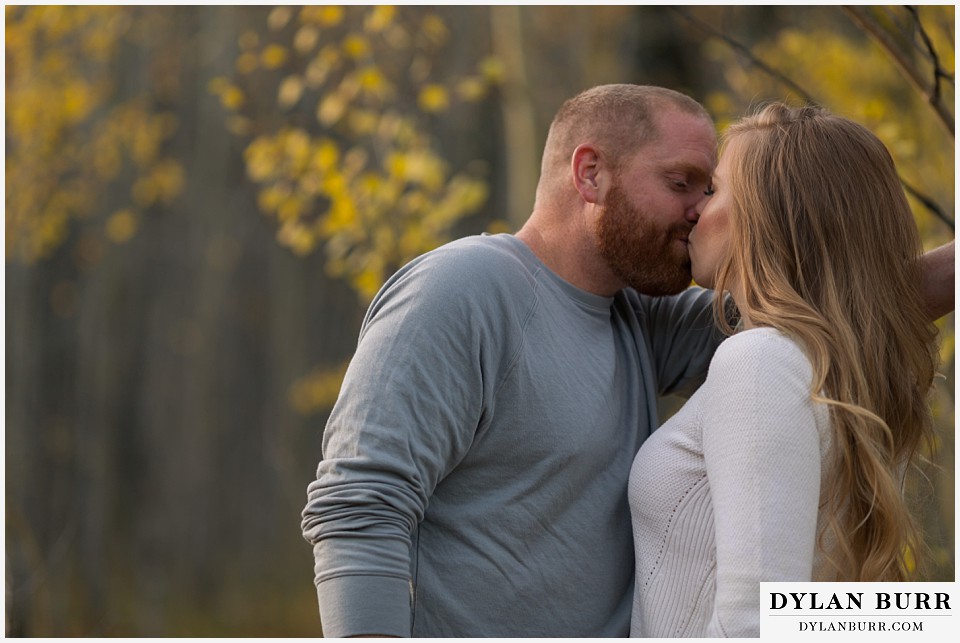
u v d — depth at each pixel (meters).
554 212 2.42
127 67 11.38
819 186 2.11
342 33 7.02
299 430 13.24
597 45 8.72
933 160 4.93
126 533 13.02
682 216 2.35
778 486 1.89
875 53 5.60
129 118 10.98
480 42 8.39
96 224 12.93
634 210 2.34
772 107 2.24
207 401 13.39
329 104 5.47
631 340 2.45
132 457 13.33
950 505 3.93
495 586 2.13
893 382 2.11
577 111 2.42
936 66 2.82
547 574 2.16
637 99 2.38
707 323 2.59
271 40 8.93
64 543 6.52
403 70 7.10
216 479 13.40
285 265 13.14
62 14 8.13
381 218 5.35
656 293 2.40
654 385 2.47
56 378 12.73
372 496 2.00
